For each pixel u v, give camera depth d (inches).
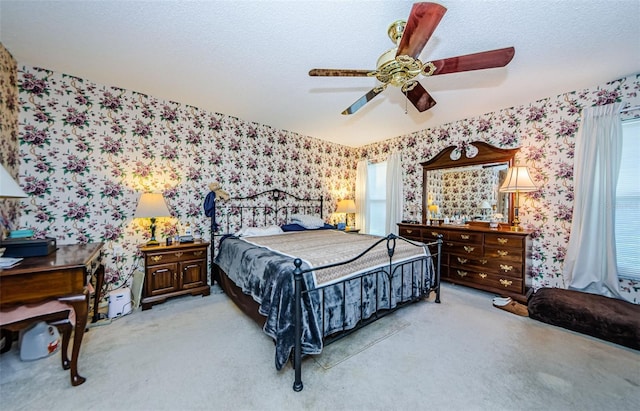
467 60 56.1
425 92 73.3
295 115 129.7
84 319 57.1
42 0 55.7
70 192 93.7
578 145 98.8
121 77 92.4
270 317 64.0
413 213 158.9
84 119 95.4
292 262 70.4
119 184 103.2
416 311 96.9
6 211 75.5
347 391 55.6
